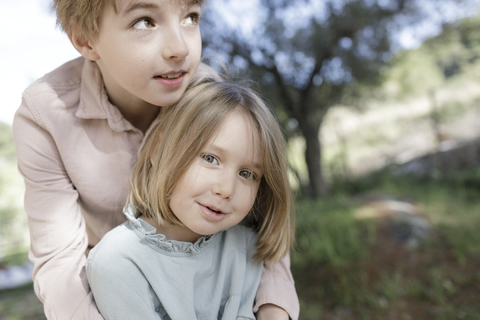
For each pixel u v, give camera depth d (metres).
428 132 9.66
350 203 5.61
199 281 0.74
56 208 0.79
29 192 0.79
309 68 7.64
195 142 0.67
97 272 0.67
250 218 0.88
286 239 0.83
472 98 9.64
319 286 3.42
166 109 0.79
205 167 0.66
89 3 0.61
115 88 0.79
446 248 3.63
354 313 2.99
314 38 7.04
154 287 0.69
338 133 10.95
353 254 3.71
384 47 7.23
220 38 6.57
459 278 3.13
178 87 0.67
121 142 0.84
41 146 0.79
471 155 7.73
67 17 0.66
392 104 11.29
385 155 10.16
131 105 0.83
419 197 5.61
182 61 0.65
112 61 0.65
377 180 8.62
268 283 0.82
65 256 0.76
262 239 0.82
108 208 0.88
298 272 3.68
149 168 0.77
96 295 0.68
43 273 0.74
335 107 9.10
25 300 4.42
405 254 3.62
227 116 0.68
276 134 0.74
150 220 0.75
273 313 0.77
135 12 0.60
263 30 6.98
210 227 0.67
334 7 6.87
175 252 0.72
